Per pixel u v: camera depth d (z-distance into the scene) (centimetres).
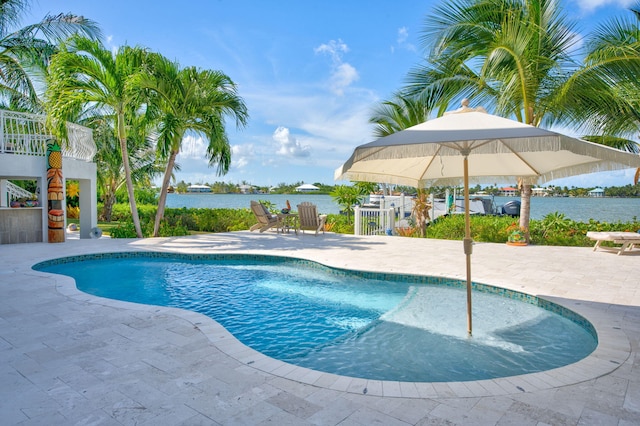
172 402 274
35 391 289
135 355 356
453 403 276
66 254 932
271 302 630
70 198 2292
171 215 1709
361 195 1702
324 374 321
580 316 487
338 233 1420
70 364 337
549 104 1021
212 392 289
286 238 1263
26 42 1280
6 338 397
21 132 1280
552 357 408
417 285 721
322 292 686
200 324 442
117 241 1176
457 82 1117
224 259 960
